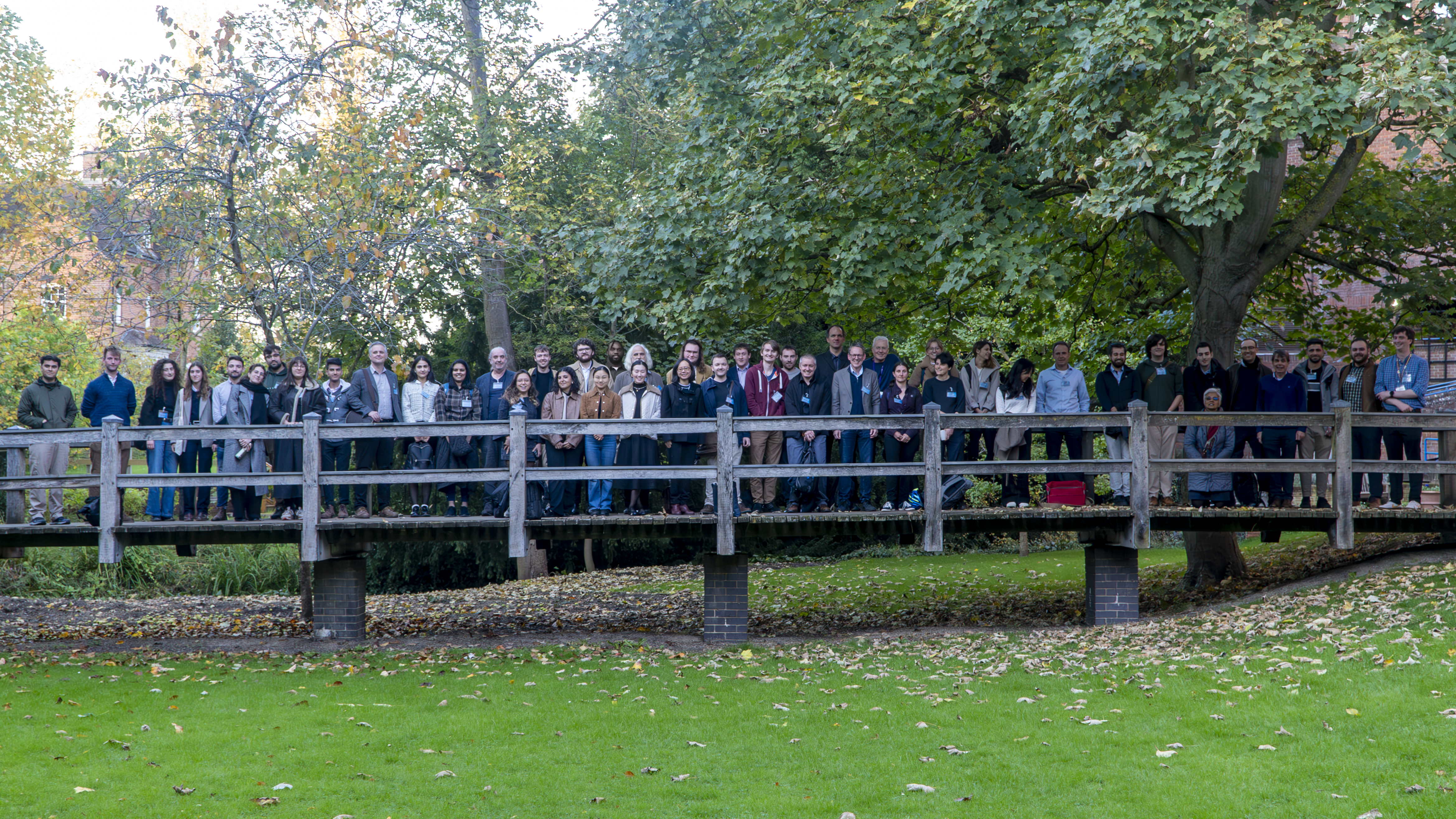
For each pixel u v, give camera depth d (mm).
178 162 12430
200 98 12648
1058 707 7570
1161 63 10234
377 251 12805
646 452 10859
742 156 13523
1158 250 14727
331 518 10773
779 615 14289
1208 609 11219
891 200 12555
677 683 8852
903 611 14086
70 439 10250
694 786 6172
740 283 12758
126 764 6586
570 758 6711
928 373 11367
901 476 10453
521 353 23453
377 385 11094
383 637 12141
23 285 16391
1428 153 13977
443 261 14625
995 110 12445
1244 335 16516
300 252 12523
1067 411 11344
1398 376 10922
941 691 8273
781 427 10062
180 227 12422
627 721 7582
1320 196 12367
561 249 18562
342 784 6223
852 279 12000
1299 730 6598
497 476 10062
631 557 25750
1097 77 10312
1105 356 16375
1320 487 11086
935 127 12531
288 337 13148
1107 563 11031
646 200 14078
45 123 19734
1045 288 11539
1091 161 11562
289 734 7258
